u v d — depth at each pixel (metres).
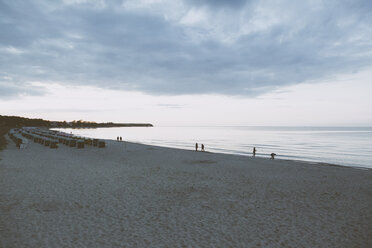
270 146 58.47
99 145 34.44
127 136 106.69
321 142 72.06
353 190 13.02
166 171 17.58
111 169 17.88
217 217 8.80
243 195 11.74
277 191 12.60
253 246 6.64
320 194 12.14
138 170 17.73
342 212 9.52
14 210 9.01
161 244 6.64
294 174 17.53
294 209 9.81
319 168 20.77
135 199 10.78
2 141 38.34
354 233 7.59
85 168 17.95
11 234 7.03
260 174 17.28
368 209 9.92
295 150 49.22
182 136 108.75
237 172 17.88
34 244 6.47
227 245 6.66
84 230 7.46
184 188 12.88
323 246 6.70
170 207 9.82
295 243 6.85
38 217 8.41
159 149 35.97
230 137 100.69
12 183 12.91
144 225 7.96
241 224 8.19
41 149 29.36
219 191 12.41
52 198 10.60
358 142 72.12
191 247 6.51
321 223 8.38
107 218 8.50
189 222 8.29
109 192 11.78
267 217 8.88
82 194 11.32
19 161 19.92
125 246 6.49
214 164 21.59
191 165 20.75
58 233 7.20
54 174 15.49
